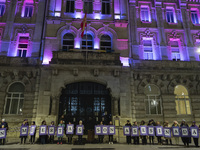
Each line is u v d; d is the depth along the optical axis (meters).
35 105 16.88
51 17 19.39
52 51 17.88
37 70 17.84
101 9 20.78
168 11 22.25
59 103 17.88
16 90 17.80
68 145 12.30
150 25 21.16
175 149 10.96
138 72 18.80
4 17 19.94
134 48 19.83
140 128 13.02
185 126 12.58
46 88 17.11
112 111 17.50
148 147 11.62
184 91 19.19
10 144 12.67
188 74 19.12
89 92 18.47
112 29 19.94
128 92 17.75
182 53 20.61
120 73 18.23
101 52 18.66
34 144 12.66
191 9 22.56
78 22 19.89
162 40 20.56
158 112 18.36
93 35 19.80
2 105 17.09
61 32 19.39
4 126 12.91
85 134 17.30
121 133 16.20
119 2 21.25
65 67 17.36
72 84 18.56
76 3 20.66
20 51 19.28
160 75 19.08
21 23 19.75
